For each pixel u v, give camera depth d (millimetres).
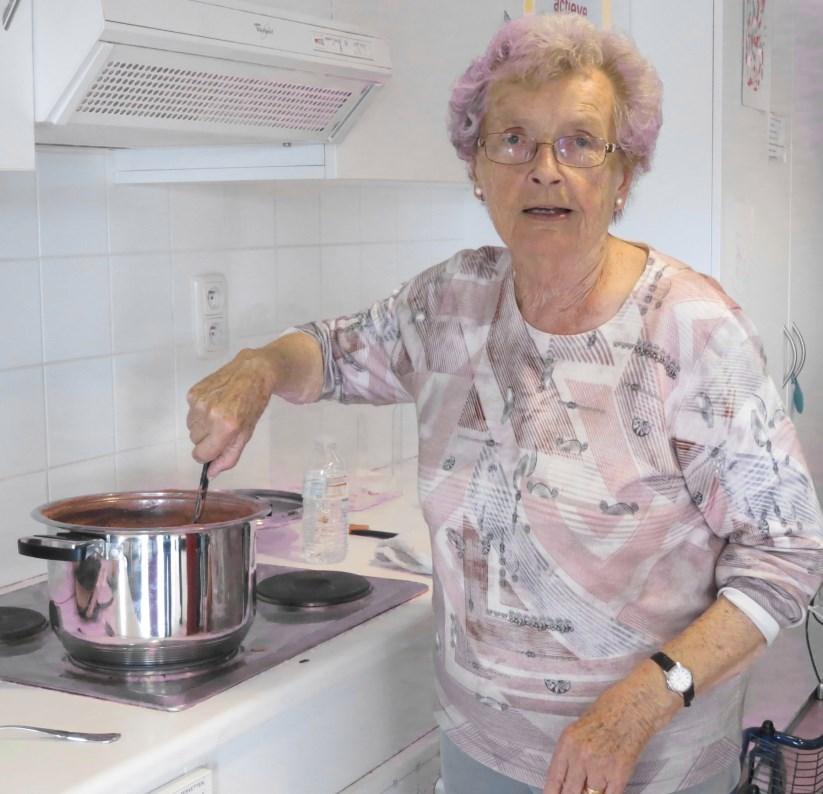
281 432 2250
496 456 1355
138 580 1375
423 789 1720
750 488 1256
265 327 2195
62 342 1786
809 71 2893
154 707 1320
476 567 1377
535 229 1278
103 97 1412
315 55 1590
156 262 1943
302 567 1869
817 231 3035
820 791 2229
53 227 1754
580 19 1283
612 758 1188
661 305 1301
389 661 1608
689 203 2373
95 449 1861
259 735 1381
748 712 2514
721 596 1275
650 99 1297
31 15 1352
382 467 2561
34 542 1377
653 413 1285
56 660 1462
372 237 2449
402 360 1521
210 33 1421
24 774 1166
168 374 1989
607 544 1300
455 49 2064
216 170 1817
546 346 1342
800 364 2926
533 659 1347
